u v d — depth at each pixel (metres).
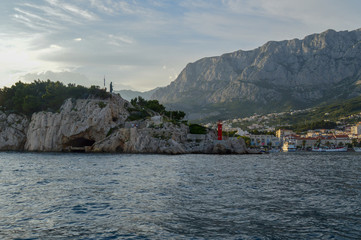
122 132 137.12
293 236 21.20
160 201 31.23
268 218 25.52
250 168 69.81
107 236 20.88
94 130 142.75
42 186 39.62
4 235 21.06
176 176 51.19
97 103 147.62
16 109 159.62
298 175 56.75
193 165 73.69
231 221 24.50
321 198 34.03
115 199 31.97
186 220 24.64
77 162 78.31
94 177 48.59
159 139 134.38
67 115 143.75
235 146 158.38
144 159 92.00
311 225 23.73
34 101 156.25
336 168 73.69
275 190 38.84
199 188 39.22
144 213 26.62
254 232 21.92
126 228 22.56
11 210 27.42
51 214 26.20
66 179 46.19
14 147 149.00
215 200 32.06
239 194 35.62
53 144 142.50
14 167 64.44
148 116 167.50
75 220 24.52
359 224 24.11
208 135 157.50
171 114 196.50
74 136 142.00
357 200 33.09
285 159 115.25
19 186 39.59
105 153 126.00
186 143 149.50
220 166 72.69
